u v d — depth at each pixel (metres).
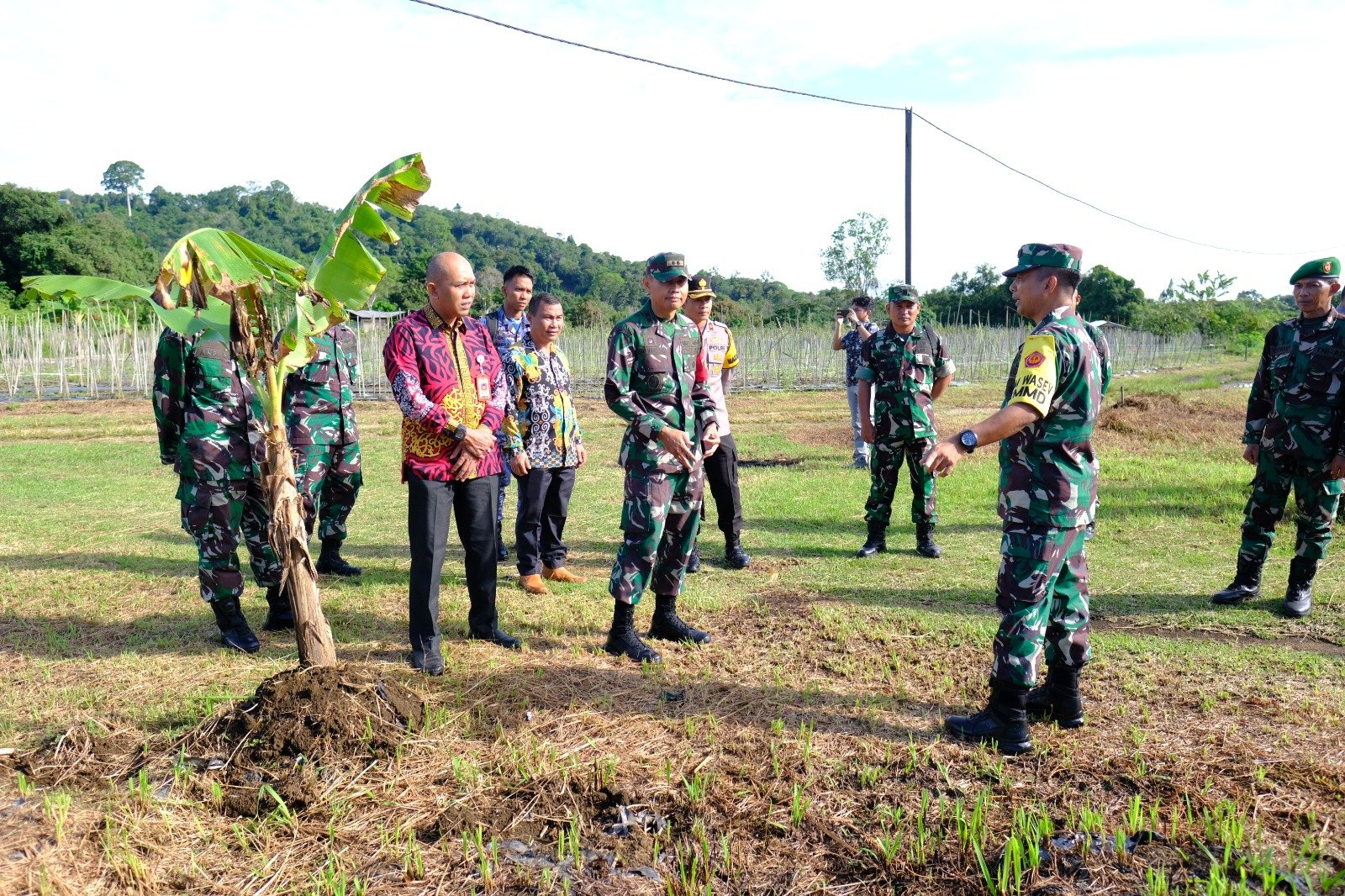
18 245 49.09
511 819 2.87
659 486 4.30
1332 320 4.73
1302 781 3.01
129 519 7.49
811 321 28.86
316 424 5.45
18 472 9.95
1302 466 4.79
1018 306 3.45
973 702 3.79
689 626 4.67
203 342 4.25
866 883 2.53
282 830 2.80
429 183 3.63
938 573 5.92
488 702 3.75
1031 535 3.25
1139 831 2.73
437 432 4.10
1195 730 3.45
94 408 18.05
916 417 6.12
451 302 4.09
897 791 3.03
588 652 4.42
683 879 2.48
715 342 5.98
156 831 2.74
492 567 4.48
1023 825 2.72
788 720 3.61
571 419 5.68
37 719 3.57
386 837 2.75
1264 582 5.57
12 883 2.44
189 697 3.79
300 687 3.28
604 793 2.98
